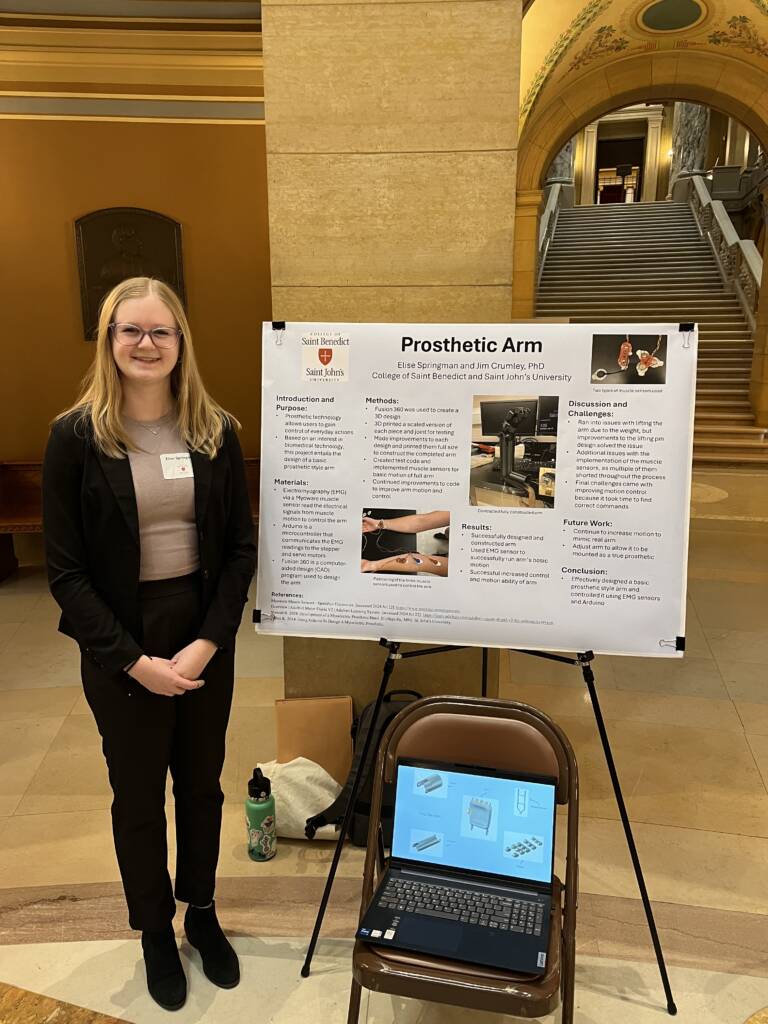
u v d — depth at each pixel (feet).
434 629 6.34
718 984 6.31
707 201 45.24
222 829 8.37
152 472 5.43
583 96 30.17
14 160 15.92
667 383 5.72
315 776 8.27
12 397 16.92
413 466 6.17
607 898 7.30
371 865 5.61
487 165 7.25
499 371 5.94
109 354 5.24
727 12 24.99
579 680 11.82
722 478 25.90
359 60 7.10
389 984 4.75
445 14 6.95
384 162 7.32
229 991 6.27
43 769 9.52
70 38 15.14
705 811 8.64
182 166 16.35
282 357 6.25
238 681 11.87
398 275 7.57
